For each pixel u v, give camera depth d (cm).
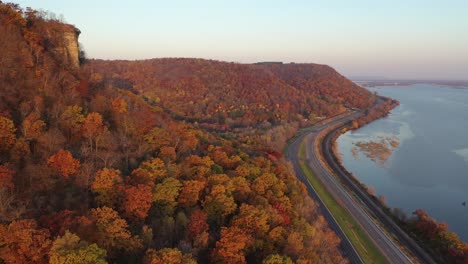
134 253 3991
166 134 7275
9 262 3284
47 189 4397
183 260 3816
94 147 5822
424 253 7069
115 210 4616
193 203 5472
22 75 5816
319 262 5309
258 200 6103
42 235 3400
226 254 4381
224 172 7250
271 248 5069
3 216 3653
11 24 6306
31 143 5016
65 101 6178
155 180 5581
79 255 3272
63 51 7500
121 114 6988
